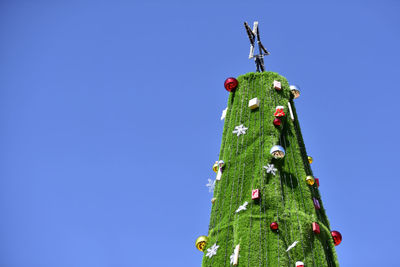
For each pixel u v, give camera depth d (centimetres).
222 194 2184
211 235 2048
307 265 1850
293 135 2408
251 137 2338
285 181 2162
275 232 1922
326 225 2170
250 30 3041
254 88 2612
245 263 1825
